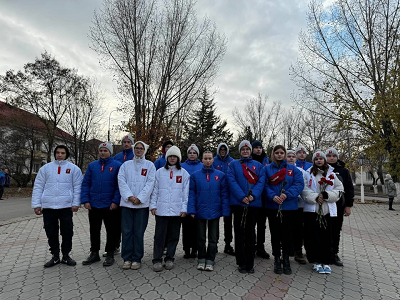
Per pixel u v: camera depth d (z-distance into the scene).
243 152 4.10
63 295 3.05
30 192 22.98
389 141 15.25
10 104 23.20
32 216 9.43
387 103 14.43
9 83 22.72
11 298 2.98
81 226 7.57
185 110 18.81
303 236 4.54
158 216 4.02
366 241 6.07
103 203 4.12
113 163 4.29
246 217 3.86
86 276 3.64
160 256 3.95
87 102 23.73
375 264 4.39
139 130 14.31
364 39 17.72
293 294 3.15
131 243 4.00
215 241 4.04
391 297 3.14
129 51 14.57
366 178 55.59
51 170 4.09
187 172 4.26
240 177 3.96
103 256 4.58
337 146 19.33
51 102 23.70
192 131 30.97
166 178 4.11
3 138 25.62
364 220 9.23
